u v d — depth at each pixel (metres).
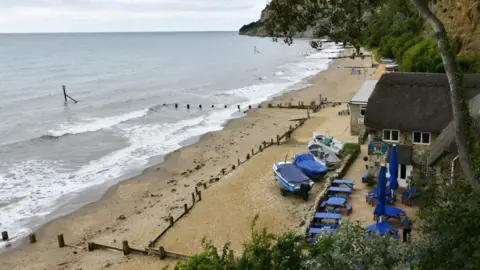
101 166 38.00
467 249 10.36
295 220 24.69
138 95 73.12
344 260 11.34
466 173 10.93
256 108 59.53
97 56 158.50
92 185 33.81
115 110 61.56
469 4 45.62
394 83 27.33
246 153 39.75
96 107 63.25
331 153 32.03
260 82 86.56
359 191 25.83
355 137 38.38
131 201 30.61
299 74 97.38
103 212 29.08
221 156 39.44
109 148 43.16
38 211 29.45
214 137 46.00
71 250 24.22
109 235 25.59
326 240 12.69
